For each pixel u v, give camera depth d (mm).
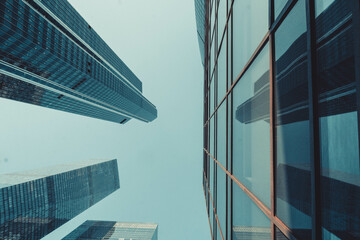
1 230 146375
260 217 9195
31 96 149875
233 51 15055
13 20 96562
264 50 9359
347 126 4566
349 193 4473
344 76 4680
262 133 9383
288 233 6715
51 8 133625
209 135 31266
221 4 20938
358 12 4199
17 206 157750
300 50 6477
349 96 4523
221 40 20578
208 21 34438
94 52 175125
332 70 5074
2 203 147125
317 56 5691
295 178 6578
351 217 4398
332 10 5102
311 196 5688
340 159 4758
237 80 13570
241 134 12539
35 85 135250
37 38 109312
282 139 7547
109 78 189250
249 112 11180
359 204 4195
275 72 8258
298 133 6488
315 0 5824
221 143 19609
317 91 5660
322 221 5328
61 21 138875
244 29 12375
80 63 145375
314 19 5863
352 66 4438
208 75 34000
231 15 15711
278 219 7590
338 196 4809
